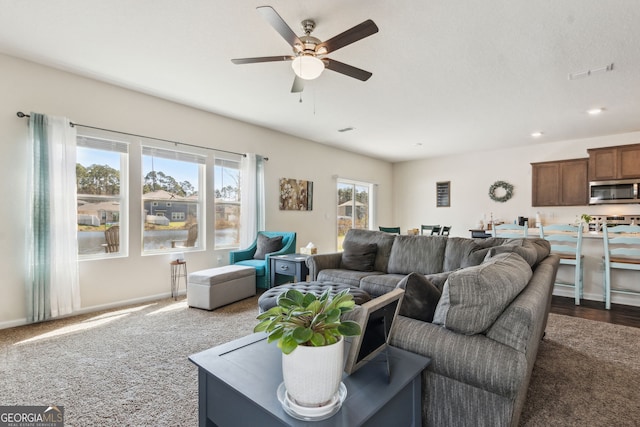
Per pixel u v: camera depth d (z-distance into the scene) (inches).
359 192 300.5
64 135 124.6
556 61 116.8
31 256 117.3
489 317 48.0
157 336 107.5
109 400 70.8
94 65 122.8
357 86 140.6
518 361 44.1
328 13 89.7
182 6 87.4
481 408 47.2
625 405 70.5
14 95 117.3
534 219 247.3
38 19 93.7
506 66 121.0
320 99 156.9
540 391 76.2
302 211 235.8
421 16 90.8
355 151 279.3
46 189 119.9
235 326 117.0
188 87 143.1
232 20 93.7
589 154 214.5
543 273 74.8
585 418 65.9
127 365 87.1
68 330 112.7
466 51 110.3
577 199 221.0
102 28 98.3
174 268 160.9
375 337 47.5
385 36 101.1
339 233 275.0
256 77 132.3
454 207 292.7
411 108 168.7
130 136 146.6
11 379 79.4
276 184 215.6
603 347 102.0
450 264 126.3
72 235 126.4
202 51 111.9
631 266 141.8
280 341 35.5
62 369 84.6
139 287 149.5
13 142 117.0
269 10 72.2
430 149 269.7
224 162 186.5
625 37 100.3
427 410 52.4
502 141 239.1
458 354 47.8
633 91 143.4
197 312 133.8
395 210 332.8
